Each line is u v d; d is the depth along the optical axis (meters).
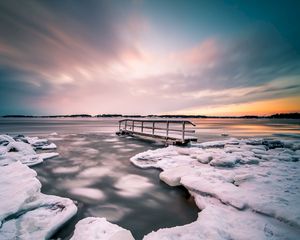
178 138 10.25
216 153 7.46
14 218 3.04
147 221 3.32
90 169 6.35
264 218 2.92
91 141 13.30
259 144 11.23
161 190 4.62
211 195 3.80
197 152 7.99
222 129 32.16
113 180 5.30
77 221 3.27
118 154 8.86
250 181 4.44
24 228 2.80
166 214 3.54
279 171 5.38
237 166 5.99
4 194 3.56
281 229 2.61
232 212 3.14
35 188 4.08
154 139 14.17
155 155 7.86
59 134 18.94
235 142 11.43
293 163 6.41
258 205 3.13
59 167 6.58
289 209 2.91
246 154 7.54
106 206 3.84
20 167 5.42
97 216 3.46
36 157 7.53
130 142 12.78
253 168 5.73
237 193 3.58
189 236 2.52
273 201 3.26
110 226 2.93
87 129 28.16
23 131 24.16
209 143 11.30
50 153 8.55
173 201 4.06
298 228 2.59
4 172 4.95
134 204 3.93
